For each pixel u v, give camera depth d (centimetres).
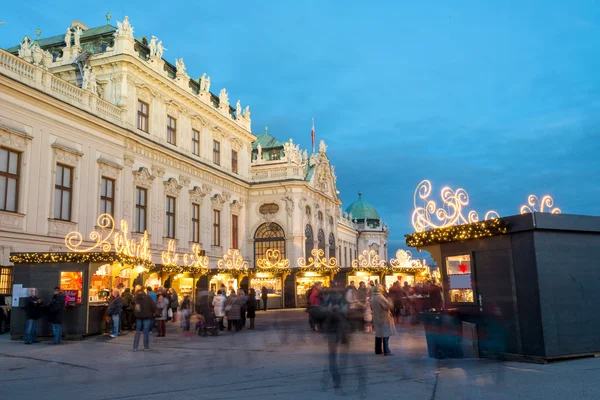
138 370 1354
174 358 1572
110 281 2525
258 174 5647
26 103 2823
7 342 2044
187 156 4350
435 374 1190
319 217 6178
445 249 1558
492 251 1417
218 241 4912
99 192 3331
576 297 1341
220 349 1777
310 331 2381
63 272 2180
